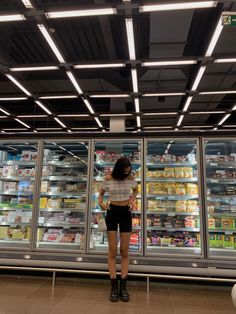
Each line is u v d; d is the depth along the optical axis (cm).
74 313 238
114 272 276
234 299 141
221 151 399
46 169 389
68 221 372
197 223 346
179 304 261
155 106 652
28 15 286
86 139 357
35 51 461
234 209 349
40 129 833
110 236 280
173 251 328
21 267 310
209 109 611
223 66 477
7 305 251
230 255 312
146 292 292
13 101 682
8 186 399
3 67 407
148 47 428
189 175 361
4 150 444
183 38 391
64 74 520
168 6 269
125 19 288
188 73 493
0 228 384
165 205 358
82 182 398
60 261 307
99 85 557
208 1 262
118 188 285
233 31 382
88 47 450
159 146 401
